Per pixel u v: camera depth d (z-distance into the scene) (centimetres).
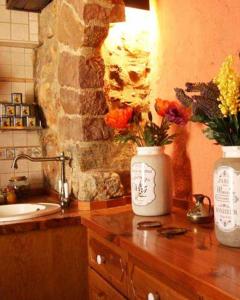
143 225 135
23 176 236
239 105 99
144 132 156
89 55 176
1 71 238
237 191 102
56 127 214
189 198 163
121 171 186
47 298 163
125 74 188
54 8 207
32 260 160
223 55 140
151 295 105
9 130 237
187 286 90
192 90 115
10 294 157
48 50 220
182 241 113
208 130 112
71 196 193
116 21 176
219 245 107
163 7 179
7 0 228
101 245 146
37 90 243
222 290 74
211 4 146
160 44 183
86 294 170
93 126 180
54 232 163
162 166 153
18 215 167
